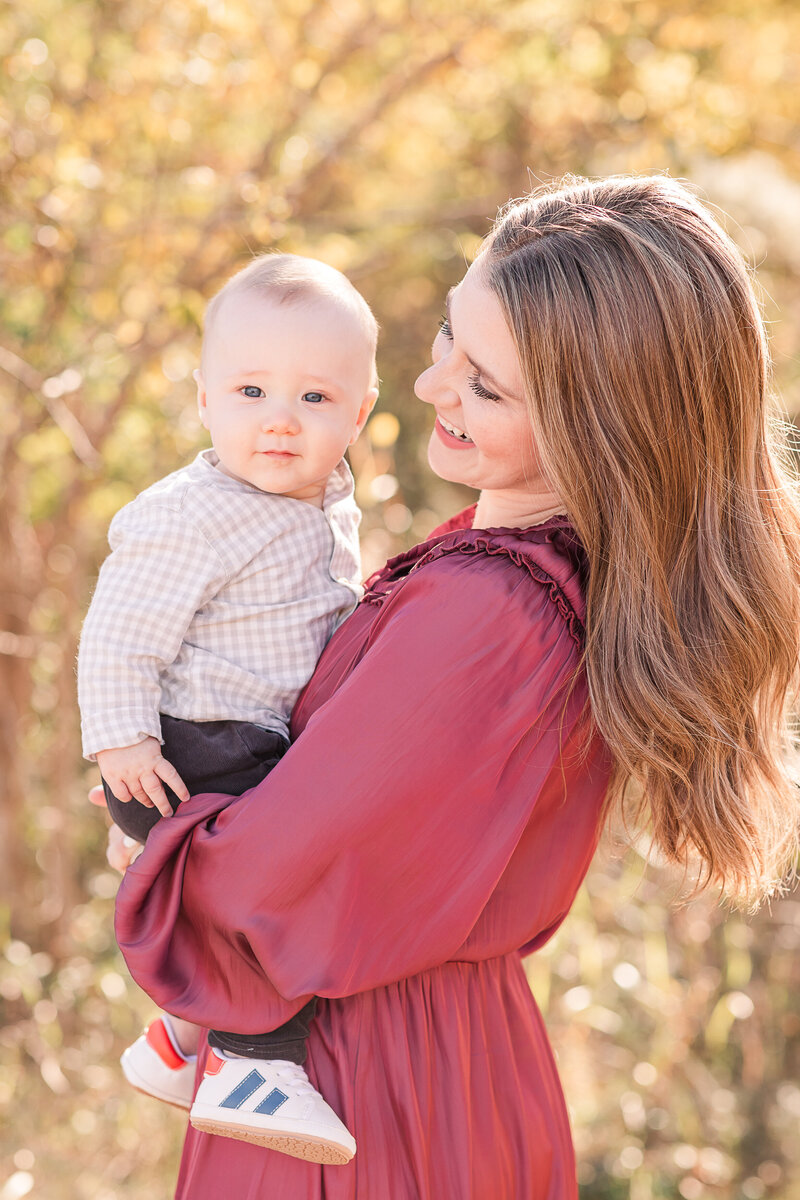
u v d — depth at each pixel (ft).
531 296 4.46
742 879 5.12
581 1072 11.95
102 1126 11.51
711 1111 12.45
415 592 4.58
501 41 15.46
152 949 4.46
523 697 4.48
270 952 4.32
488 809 4.46
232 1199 4.76
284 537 5.09
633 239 4.49
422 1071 4.77
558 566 4.64
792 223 18.26
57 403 11.23
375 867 4.34
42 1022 12.27
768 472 4.96
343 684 4.45
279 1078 4.55
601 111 17.16
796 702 5.41
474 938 4.86
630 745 4.64
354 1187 4.59
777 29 19.57
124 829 5.03
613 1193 11.37
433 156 19.04
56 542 13.57
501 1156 4.99
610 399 4.48
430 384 4.88
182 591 4.81
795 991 13.93
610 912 12.50
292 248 13.06
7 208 11.45
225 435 5.07
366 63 15.72
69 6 11.85
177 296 12.21
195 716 4.85
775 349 16.87
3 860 14.55
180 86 12.56
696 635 4.72
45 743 15.29
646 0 15.98
